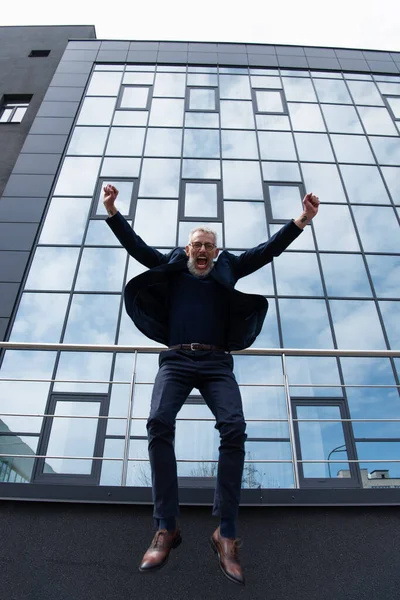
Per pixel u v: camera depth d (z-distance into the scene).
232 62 14.57
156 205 10.50
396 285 9.40
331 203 10.73
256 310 2.63
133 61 14.42
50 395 7.71
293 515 2.76
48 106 12.70
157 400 2.31
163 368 2.45
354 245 9.99
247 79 14.02
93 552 2.60
